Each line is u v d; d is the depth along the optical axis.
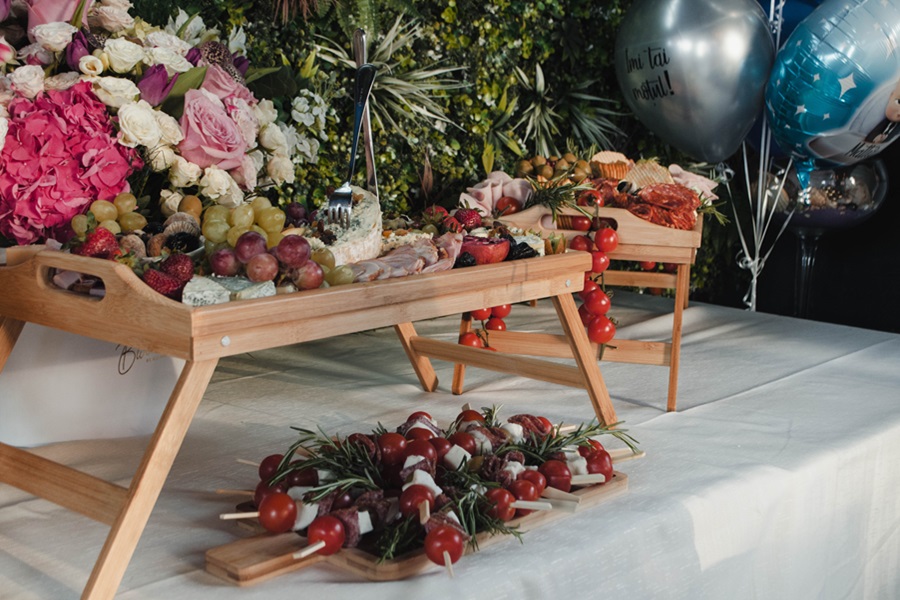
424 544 1.41
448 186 3.66
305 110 2.88
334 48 3.22
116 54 1.95
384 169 3.46
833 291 4.68
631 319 3.67
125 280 1.44
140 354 2.10
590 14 4.05
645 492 1.82
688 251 2.47
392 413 2.38
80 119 1.86
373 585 1.39
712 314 3.81
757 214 4.16
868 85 3.30
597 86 4.17
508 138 3.80
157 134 1.92
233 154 2.05
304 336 1.54
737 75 3.54
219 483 1.85
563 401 2.53
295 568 1.44
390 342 3.26
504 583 1.43
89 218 1.74
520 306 3.82
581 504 1.71
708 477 1.91
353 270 1.70
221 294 1.44
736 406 2.51
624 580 1.61
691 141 3.73
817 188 3.92
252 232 1.52
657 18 3.56
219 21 2.91
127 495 1.36
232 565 1.40
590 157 3.42
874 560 2.28
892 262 4.46
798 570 2.02
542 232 2.57
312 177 3.25
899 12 3.27
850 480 2.15
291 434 2.19
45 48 1.96
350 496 1.50
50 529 1.64
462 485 1.56
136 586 1.40
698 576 1.76
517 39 3.80
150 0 2.44
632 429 2.29
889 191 4.42
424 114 3.45
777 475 1.95
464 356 2.40
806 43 3.36
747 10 3.55
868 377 2.85
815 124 3.43
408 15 3.42
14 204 1.84
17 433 2.02
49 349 1.99
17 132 1.82
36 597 1.38
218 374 2.77
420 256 1.83
